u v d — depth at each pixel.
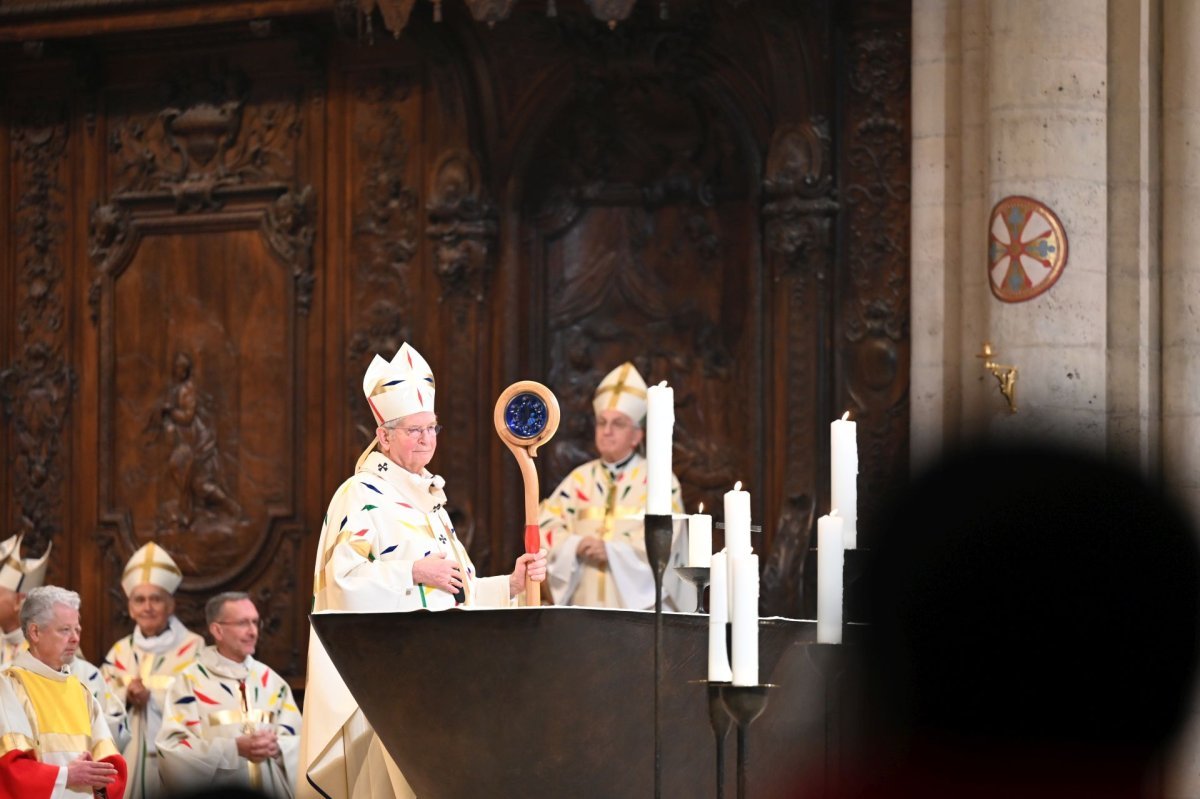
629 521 21.27
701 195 23.27
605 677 9.17
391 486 13.48
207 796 9.66
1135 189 18.88
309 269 24.81
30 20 25.19
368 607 12.67
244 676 20.02
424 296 24.16
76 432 26.23
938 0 20.36
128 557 25.70
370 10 20.53
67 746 17.25
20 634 21.73
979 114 19.72
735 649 6.89
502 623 9.05
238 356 25.25
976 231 19.64
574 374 23.75
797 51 21.80
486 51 23.42
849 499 8.48
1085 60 18.72
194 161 25.53
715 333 23.19
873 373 21.72
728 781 9.43
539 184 23.86
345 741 12.84
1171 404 18.86
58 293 26.42
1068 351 18.50
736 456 22.94
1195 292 18.84
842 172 21.95
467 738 9.39
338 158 24.69
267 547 24.94
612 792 9.45
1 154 26.67
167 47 25.41
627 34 22.75
